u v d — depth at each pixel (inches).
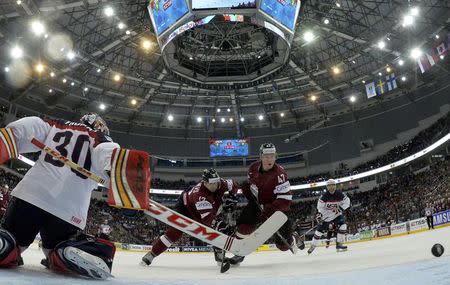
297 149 1656.0
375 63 1375.5
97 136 111.6
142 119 1652.3
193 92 1486.2
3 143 98.0
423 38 1112.8
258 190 216.8
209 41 935.0
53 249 98.9
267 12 732.0
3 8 954.7
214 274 159.0
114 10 971.3
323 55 1349.7
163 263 267.3
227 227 229.9
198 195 223.9
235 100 1501.0
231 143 1658.5
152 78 1291.8
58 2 893.2
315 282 93.8
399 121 1496.1
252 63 954.7
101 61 1277.1
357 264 173.0
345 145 1585.9
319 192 1562.5
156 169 1626.5
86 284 86.0
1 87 1295.5
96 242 100.4
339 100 1476.4
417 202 1066.7
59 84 1362.0
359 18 1237.7
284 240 233.3
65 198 104.3
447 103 1370.6
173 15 754.2
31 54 1162.0
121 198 93.0
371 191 1392.7
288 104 1601.9
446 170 1083.9
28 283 76.2
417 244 301.9
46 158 106.0
